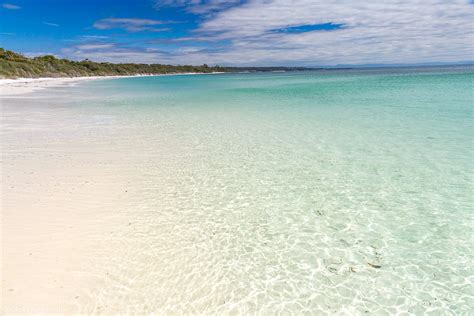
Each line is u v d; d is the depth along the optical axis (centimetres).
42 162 847
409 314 370
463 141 1041
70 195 650
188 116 1678
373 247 496
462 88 2894
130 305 371
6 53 7000
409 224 561
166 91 3684
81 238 499
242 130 1302
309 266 452
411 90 2862
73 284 400
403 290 407
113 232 522
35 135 1162
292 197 668
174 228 542
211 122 1491
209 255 470
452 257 470
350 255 477
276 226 556
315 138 1141
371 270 444
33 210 578
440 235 526
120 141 1105
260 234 530
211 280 418
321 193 686
